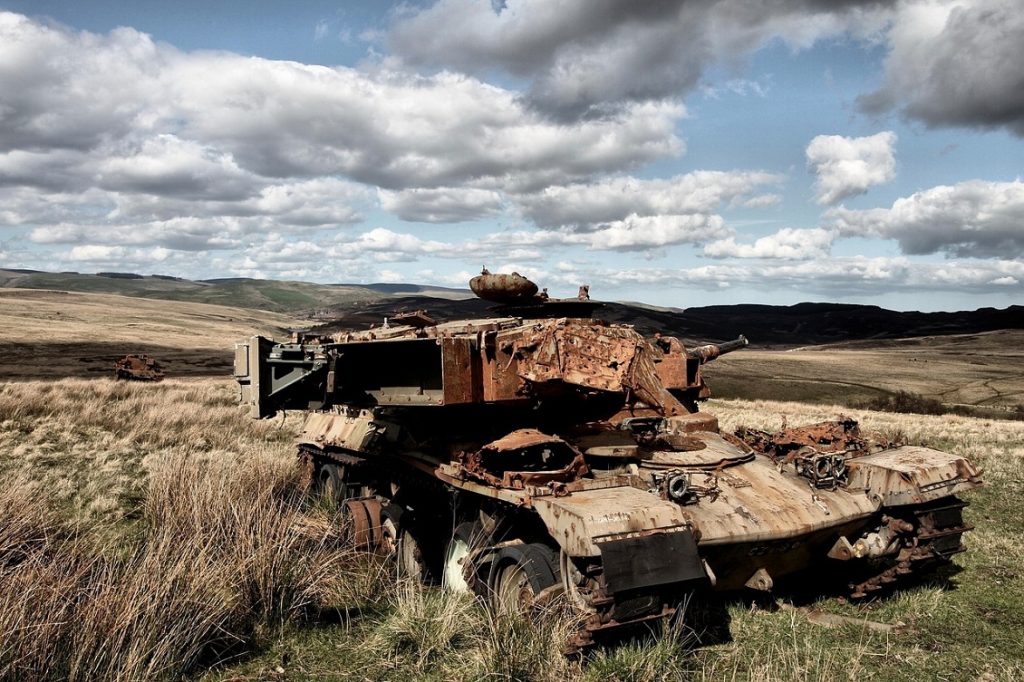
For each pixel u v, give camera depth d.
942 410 40.44
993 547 8.56
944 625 6.24
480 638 5.31
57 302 118.12
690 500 5.90
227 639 5.34
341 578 6.66
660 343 8.38
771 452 7.81
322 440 10.52
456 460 6.81
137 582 5.12
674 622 5.44
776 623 6.21
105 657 4.63
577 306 7.87
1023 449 16.52
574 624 4.90
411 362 7.04
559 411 7.20
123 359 34.12
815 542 6.36
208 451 14.11
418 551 7.54
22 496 7.48
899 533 6.70
